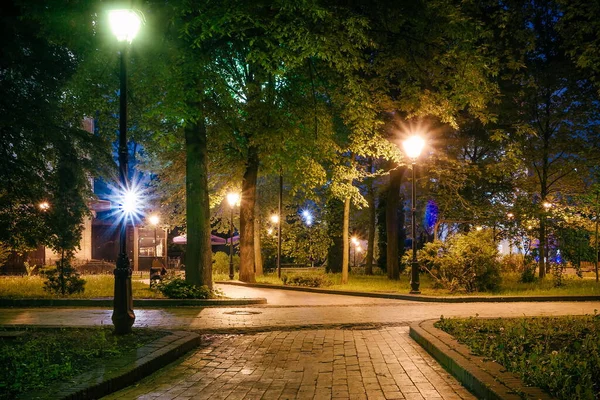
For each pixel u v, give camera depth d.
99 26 15.52
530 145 29.66
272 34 16.23
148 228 44.72
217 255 39.88
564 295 19.98
